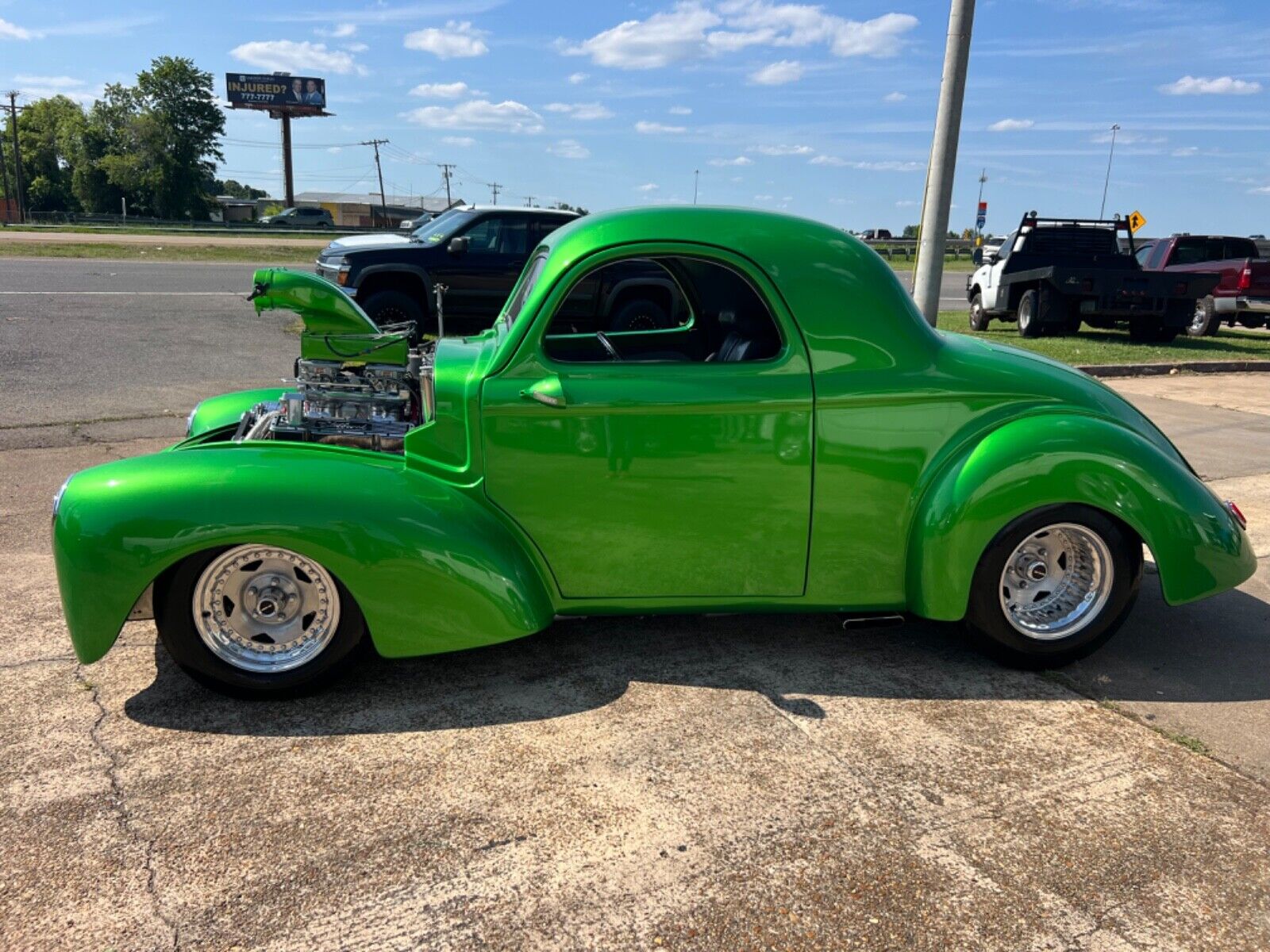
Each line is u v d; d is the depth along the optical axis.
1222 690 3.48
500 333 3.52
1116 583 3.48
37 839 2.50
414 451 3.30
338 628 3.20
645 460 3.28
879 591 3.52
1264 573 4.77
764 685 3.44
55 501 3.14
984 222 35.88
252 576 3.17
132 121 84.25
